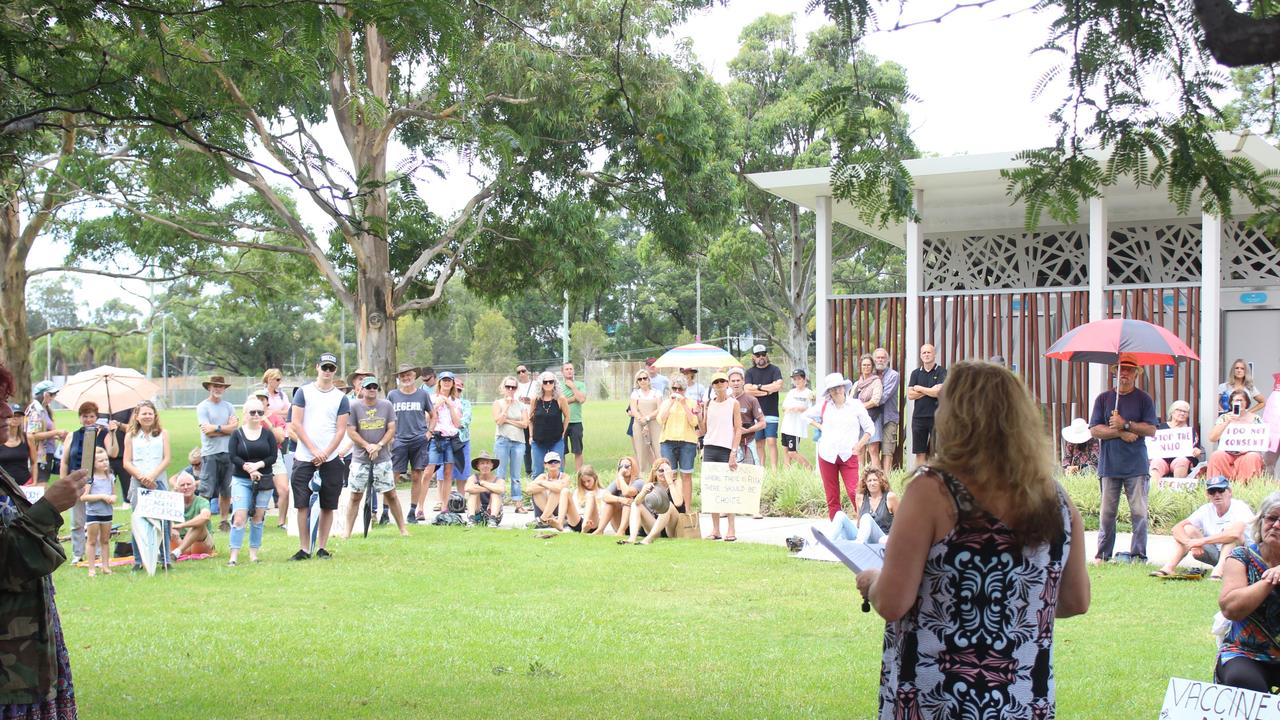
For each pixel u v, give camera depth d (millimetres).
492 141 9086
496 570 11953
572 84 20203
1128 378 11789
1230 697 4984
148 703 6914
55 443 16797
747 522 16203
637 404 19938
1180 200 5609
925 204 21688
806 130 5996
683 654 8227
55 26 5902
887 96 5496
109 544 12305
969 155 18125
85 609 10055
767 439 20141
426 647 8445
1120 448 11828
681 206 25250
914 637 3479
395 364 24766
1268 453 15812
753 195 41625
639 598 10414
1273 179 5355
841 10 5453
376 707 6801
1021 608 3398
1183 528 10930
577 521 15508
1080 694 6969
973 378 3469
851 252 43719
